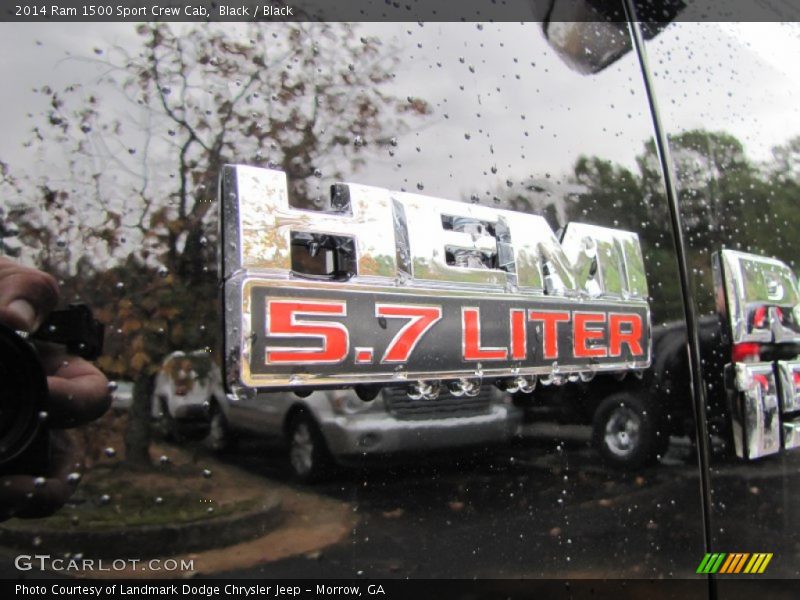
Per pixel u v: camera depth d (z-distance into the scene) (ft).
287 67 2.91
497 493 3.26
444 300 3.09
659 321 4.33
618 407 3.97
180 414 2.40
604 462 3.85
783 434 5.28
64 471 2.21
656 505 4.15
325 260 2.75
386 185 3.05
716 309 4.81
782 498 5.21
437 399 3.05
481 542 3.17
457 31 3.69
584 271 3.85
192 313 2.45
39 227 2.27
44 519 2.18
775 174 5.81
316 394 2.69
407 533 2.90
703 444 4.55
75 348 2.26
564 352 3.65
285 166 2.77
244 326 2.53
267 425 2.57
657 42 5.10
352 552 2.73
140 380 2.35
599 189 4.13
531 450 3.45
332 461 2.71
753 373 5.04
